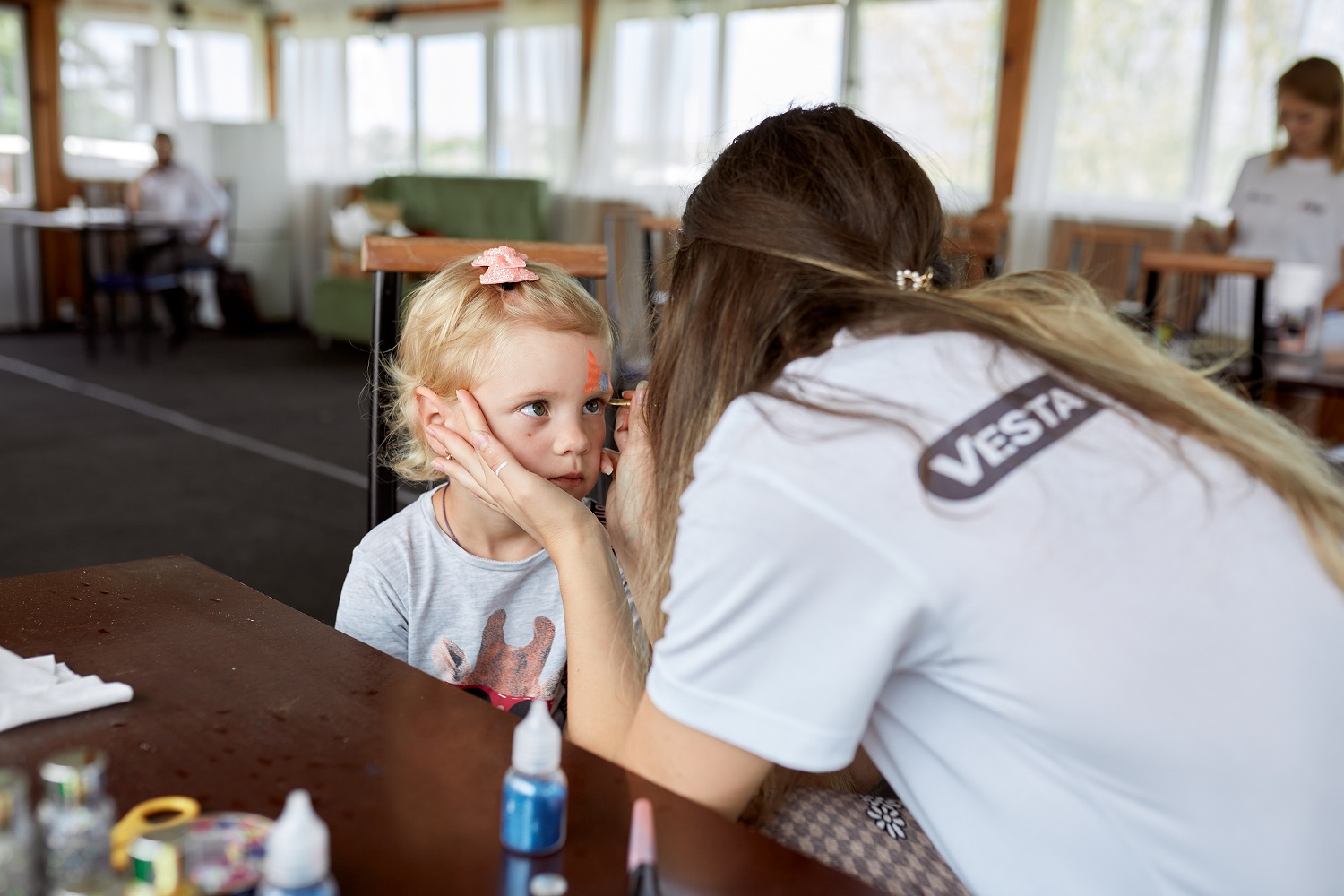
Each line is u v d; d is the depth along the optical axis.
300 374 6.53
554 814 0.64
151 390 5.87
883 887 0.87
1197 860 0.66
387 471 1.38
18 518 3.59
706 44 6.52
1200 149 5.09
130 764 0.71
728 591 0.65
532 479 0.97
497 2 7.54
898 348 0.74
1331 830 0.66
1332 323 2.85
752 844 0.67
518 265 1.20
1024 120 5.57
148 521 3.61
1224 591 0.66
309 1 8.44
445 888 0.60
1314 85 3.35
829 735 0.66
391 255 1.36
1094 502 0.66
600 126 7.04
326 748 0.75
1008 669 0.65
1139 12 5.20
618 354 1.47
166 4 8.46
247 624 0.96
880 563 0.64
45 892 0.56
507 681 1.25
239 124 8.31
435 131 8.05
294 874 0.53
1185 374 0.81
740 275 0.81
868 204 0.83
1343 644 0.68
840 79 6.04
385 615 1.20
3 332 7.76
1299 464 0.74
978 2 5.62
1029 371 0.73
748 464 0.66
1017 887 0.72
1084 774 0.68
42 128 8.09
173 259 6.93
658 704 0.70
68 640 0.91
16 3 7.92
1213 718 0.64
